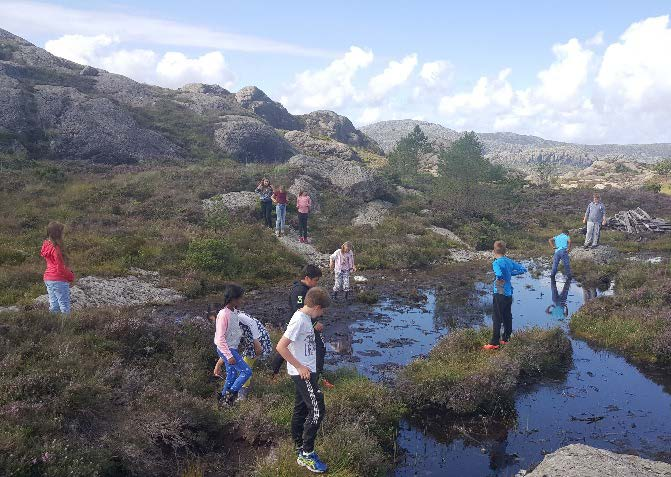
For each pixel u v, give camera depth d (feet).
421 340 33.30
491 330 31.99
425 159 269.64
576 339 34.06
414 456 19.52
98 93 159.12
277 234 66.33
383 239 71.00
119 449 15.97
